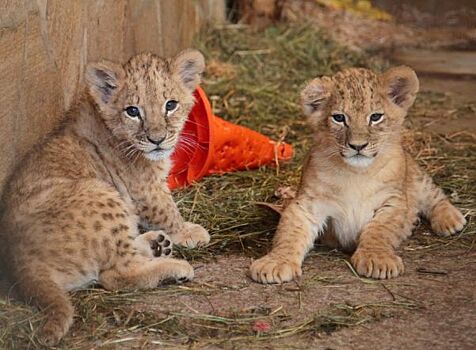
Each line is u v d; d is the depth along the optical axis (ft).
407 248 34.50
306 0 73.97
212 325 28.30
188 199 39.04
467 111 52.19
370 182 34.30
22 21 33.65
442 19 74.38
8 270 29.53
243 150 41.81
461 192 39.73
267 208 37.68
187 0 58.49
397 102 34.83
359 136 33.24
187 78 35.94
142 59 35.09
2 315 28.17
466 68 61.77
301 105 34.91
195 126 40.47
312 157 34.76
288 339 27.48
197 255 33.99
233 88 53.26
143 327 28.14
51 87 36.76
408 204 35.70
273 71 57.62
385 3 76.54
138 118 34.27
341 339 27.40
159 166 35.65
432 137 47.06
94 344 27.12
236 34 62.54
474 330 27.81
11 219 30.48
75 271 29.94
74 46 39.17
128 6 46.03
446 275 31.89
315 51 61.16
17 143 33.45
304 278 31.71
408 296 30.22
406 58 64.23
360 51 63.82
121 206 31.12
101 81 34.50
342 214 34.55
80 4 39.52
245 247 34.83
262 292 30.55
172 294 30.32
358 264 31.94
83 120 34.73
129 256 30.78
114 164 34.86
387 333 27.76
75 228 30.09
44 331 26.84
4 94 32.09
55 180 32.14
